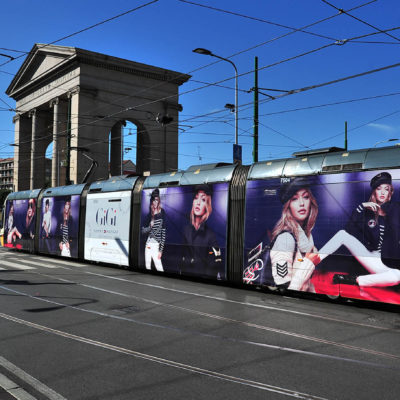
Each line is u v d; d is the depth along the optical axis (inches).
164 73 1851.6
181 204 558.9
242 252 473.1
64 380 199.8
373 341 273.3
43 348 250.8
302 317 343.0
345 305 395.9
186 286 506.9
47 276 573.6
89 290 465.7
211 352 246.4
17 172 2209.6
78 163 1638.8
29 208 961.5
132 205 648.4
